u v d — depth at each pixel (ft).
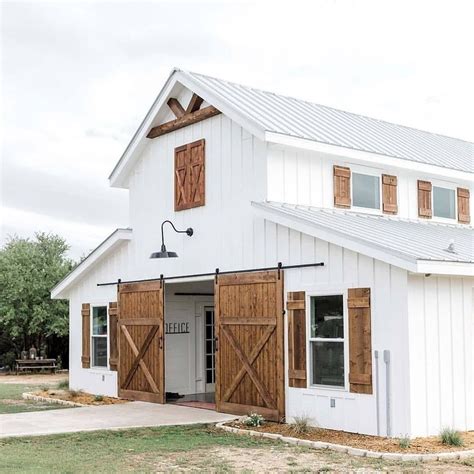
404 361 39.14
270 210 46.52
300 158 50.29
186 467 33.06
